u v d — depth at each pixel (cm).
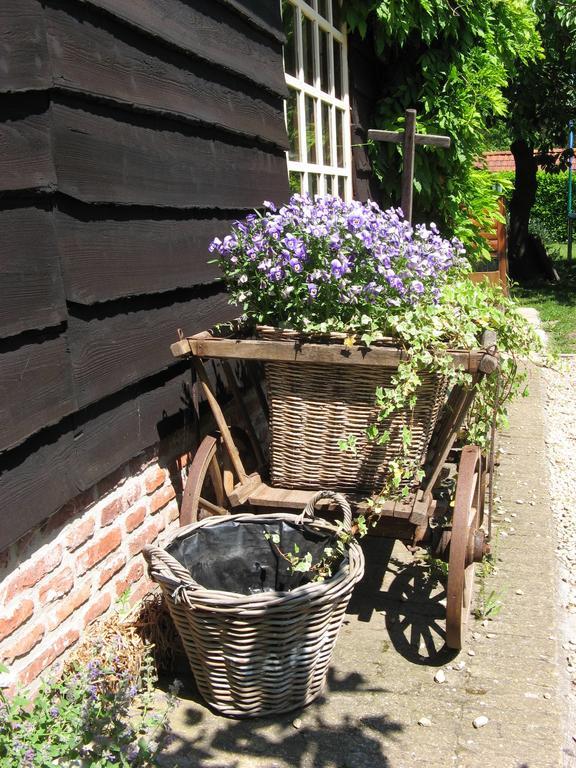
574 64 1344
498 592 361
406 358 289
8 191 235
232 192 394
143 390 321
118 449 299
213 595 254
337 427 311
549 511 454
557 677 298
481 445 361
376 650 317
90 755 232
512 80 1342
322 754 259
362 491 321
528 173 1555
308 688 278
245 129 406
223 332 337
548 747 260
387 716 277
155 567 268
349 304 307
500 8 734
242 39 402
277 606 254
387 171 684
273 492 326
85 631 291
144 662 287
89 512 293
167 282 329
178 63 336
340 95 598
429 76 658
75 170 265
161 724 255
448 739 265
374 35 652
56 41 254
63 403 261
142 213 311
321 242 312
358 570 276
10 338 238
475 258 788
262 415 476
